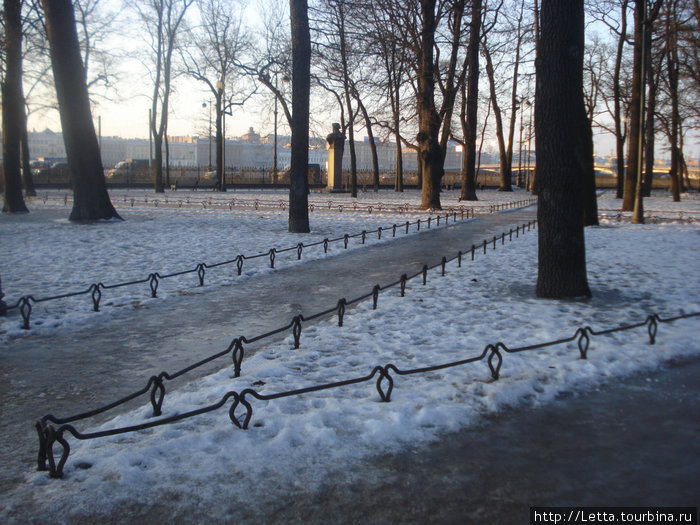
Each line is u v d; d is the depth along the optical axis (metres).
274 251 12.46
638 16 23.03
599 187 75.62
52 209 27.73
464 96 35.59
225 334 7.49
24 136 37.16
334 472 3.75
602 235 18.86
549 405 4.98
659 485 3.67
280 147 124.56
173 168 65.31
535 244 16.70
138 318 8.25
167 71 43.28
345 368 5.80
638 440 4.32
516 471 3.84
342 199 40.97
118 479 3.55
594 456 4.06
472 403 4.83
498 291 9.86
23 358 6.41
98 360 6.39
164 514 3.26
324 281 11.16
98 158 21.14
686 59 33.06
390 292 9.90
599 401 5.09
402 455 4.01
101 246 15.08
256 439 4.13
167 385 5.59
